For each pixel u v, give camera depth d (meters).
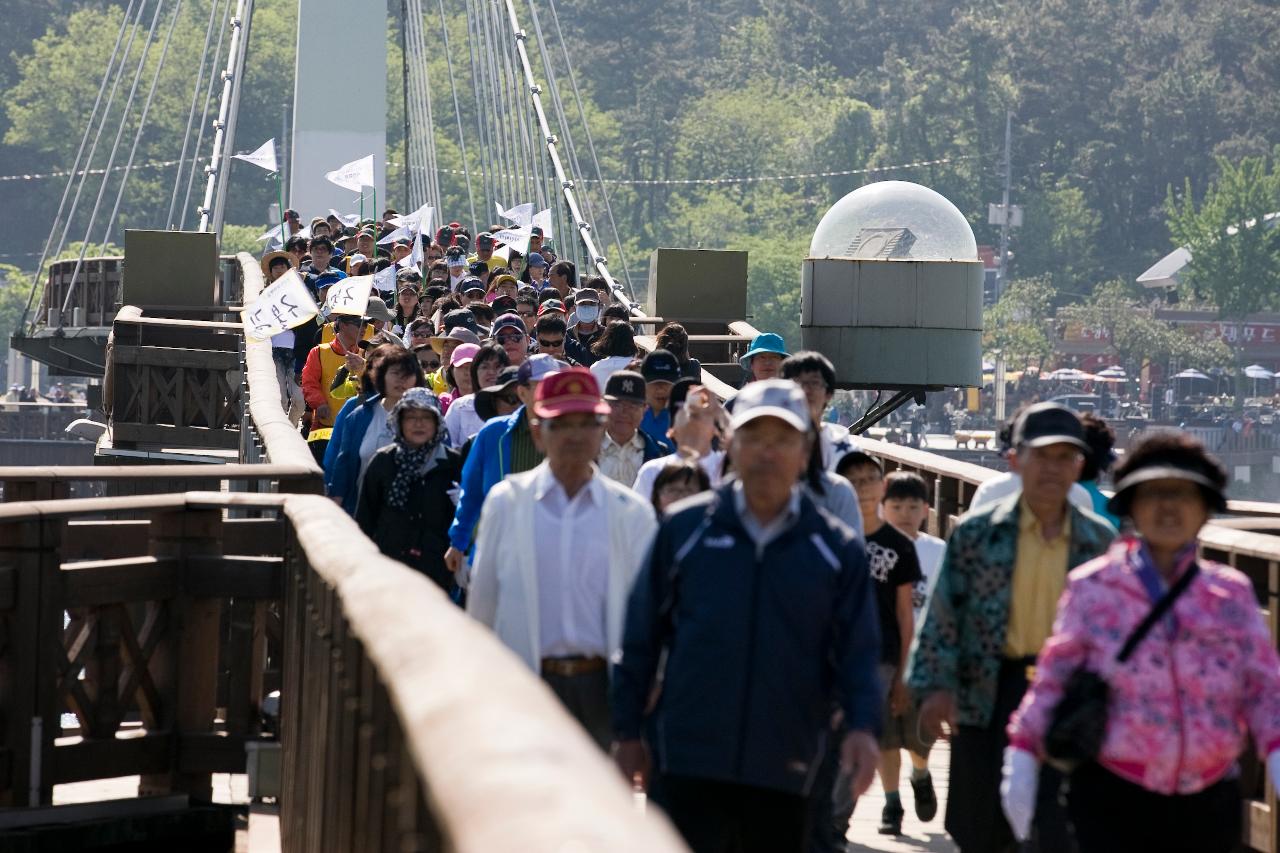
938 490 35.94
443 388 41.00
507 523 18.48
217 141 125.38
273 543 26.28
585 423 18.38
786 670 14.62
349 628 14.69
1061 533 17.36
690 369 38.34
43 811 23.02
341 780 15.49
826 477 19.16
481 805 6.95
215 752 24.53
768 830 14.85
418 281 69.06
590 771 7.13
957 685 17.56
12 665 23.08
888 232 48.66
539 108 145.25
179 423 62.03
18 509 22.84
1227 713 14.45
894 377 48.28
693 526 14.96
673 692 14.77
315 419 43.38
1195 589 14.49
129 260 77.38
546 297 64.25
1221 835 14.64
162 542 24.77
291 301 43.22
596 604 18.38
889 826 24.25
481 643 9.95
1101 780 14.62
